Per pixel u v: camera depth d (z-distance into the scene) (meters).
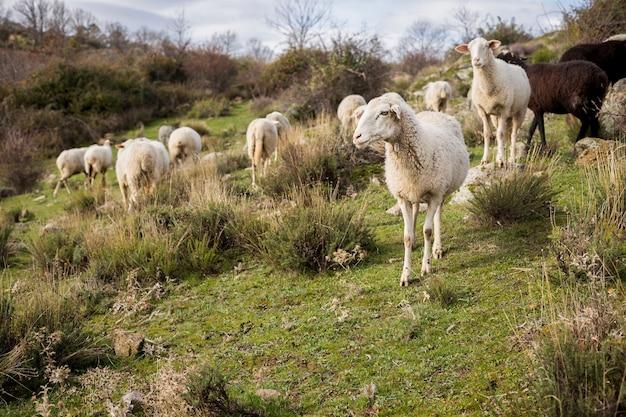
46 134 22.70
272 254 6.94
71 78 25.98
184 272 7.29
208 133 20.36
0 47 39.31
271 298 6.17
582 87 8.32
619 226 5.32
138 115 25.44
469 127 11.70
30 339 5.09
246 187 10.64
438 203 5.78
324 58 22.73
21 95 24.83
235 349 5.14
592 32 14.87
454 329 4.66
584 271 4.79
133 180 10.27
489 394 3.73
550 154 8.79
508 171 7.36
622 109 8.42
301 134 12.12
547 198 6.62
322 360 4.65
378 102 5.34
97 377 4.89
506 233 6.43
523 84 8.19
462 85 17.45
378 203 8.72
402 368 4.28
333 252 6.57
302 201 7.92
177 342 5.50
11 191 16.44
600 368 3.21
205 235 7.58
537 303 4.66
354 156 10.38
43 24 51.56
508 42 23.95
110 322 6.25
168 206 8.91
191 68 31.75
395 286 5.76
